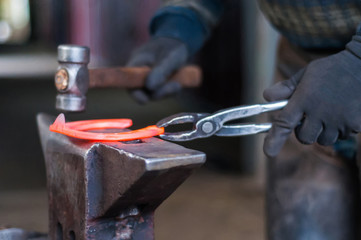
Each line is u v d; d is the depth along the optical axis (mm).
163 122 1145
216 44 5410
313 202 1656
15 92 8656
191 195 3654
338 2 1387
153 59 1694
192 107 6559
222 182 3928
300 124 1251
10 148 4906
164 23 1778
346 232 1660
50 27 21406
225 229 3119
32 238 1171
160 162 833
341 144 1639
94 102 7441
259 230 3107
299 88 1209
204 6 1811
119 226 978
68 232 1021
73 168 979
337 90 1175
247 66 3930
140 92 1726
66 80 1270
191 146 4793
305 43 1570
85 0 13648
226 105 5102
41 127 1142
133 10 9836
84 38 14125
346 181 1650
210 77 5738
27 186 3826
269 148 1241
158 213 3340
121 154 875
